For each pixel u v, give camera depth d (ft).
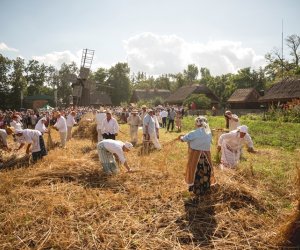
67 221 19.02
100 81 247.29
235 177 24.94
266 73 212.43
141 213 20.35
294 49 197.67
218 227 18.44
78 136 58.23
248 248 16.49
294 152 40.65
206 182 22.21
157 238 17.43
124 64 236.84
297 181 18.17
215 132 44.16
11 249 16.40
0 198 22.26
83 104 150.92
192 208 20.67
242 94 169.99
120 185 24.66
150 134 42.68
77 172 26.73
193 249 16.53
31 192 23.07
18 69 237.66
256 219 19.31
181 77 296.92
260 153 37.52
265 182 24.93
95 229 18.19
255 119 92.27
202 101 152.05
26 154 33.96
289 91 114.62
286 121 79.87
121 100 235.40
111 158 27.43
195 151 22.20
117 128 42.19
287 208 20.61
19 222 18.81
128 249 16.46
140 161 31.27
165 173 26.84
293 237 16.46
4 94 234.17
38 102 242.58
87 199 21.67
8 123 83.41
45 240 17.01
